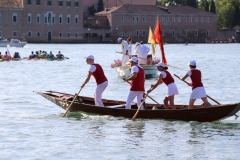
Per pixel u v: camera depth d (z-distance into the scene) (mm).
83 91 74500
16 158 38375
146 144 42000
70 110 52875
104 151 40062
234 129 46906
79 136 44438
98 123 49062
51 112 55000
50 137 44125
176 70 114188
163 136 44375
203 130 46438
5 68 116188
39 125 48500
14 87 78312
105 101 54781
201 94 49094
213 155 39094
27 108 57625
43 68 117812
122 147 41156
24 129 46906
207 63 138375
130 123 48969
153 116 49719
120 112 50500
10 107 58250
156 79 90625
